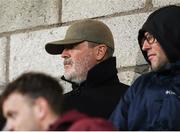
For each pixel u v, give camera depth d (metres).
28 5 14.11
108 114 10.87
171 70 10.22
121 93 11.19
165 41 10.38
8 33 14.24
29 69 13.79
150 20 10.59
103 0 13.20
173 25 10.44
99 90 11.19
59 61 13.40
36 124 7.63
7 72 14.06
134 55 12.59
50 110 7.67
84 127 7.55
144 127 9.86
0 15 14.41
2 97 7.85
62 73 13.31
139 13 12.73
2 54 14.20
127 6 12.90
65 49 11.80
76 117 7.68
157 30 10.44
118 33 12.88
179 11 10.59
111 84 11.35
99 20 13.18
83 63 11.62
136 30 12.70
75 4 13.52
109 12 13.09
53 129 7.57
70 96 11.16
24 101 7.66
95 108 10.93
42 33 13.80
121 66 12.71
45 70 13.55
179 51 10.35
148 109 9.93
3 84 14.00
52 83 7.80
